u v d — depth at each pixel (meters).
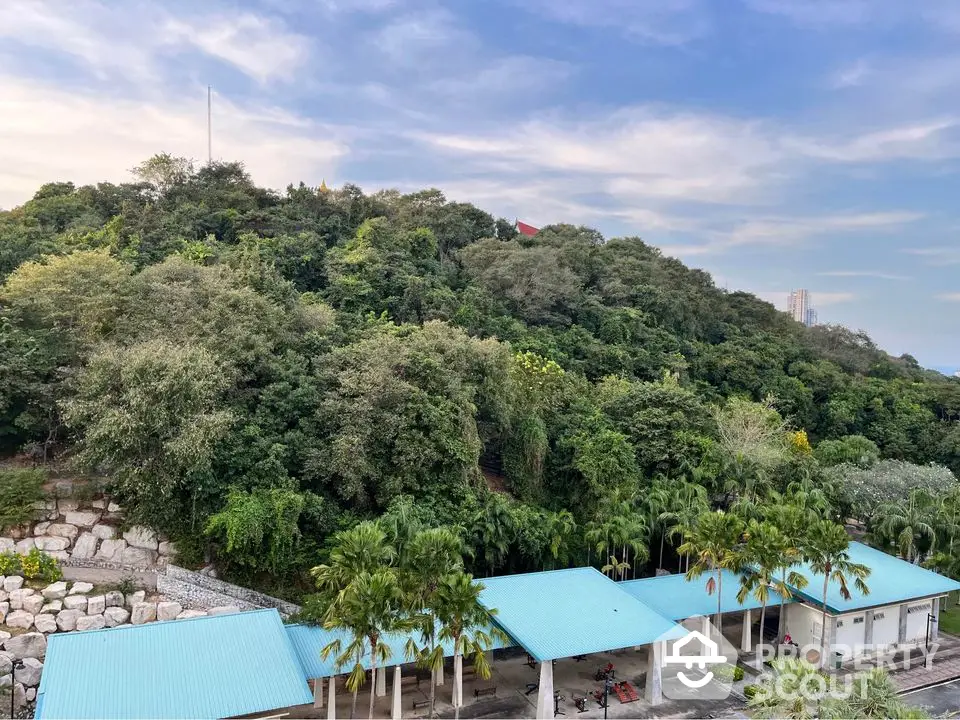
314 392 37.31
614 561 39.38
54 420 35.50
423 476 37.38
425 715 29.47
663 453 47.25
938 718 28.45
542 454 45.75
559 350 67.12
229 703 24.00
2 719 26.31
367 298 60.66
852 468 56.03
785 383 79.06
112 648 25.80
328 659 27.80
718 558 34.91
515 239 92.06
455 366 43.00
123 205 68.31
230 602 32.09
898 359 124.50
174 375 31.16
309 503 34.09
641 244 109.12
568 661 35.81
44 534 31.84
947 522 48.44
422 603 27.00
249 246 61.34
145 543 32.69
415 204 90.69
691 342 84.12
